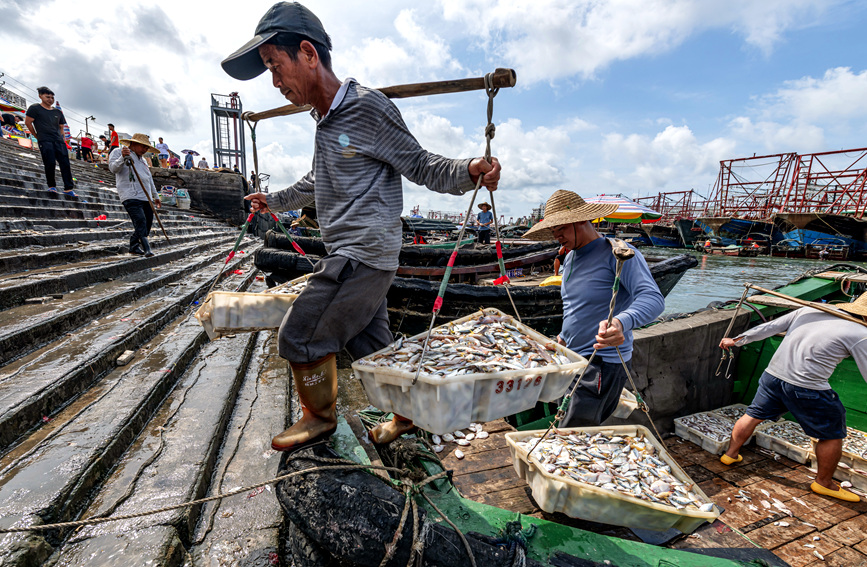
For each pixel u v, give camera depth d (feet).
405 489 5.54
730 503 10.66
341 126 4.99
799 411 10.80
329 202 5.36
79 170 46.44
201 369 11.15
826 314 10.77
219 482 6.89
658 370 13.73
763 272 66.03
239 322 7.31
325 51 5.27
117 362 10.16
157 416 8.41
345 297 5.19
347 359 15.06
